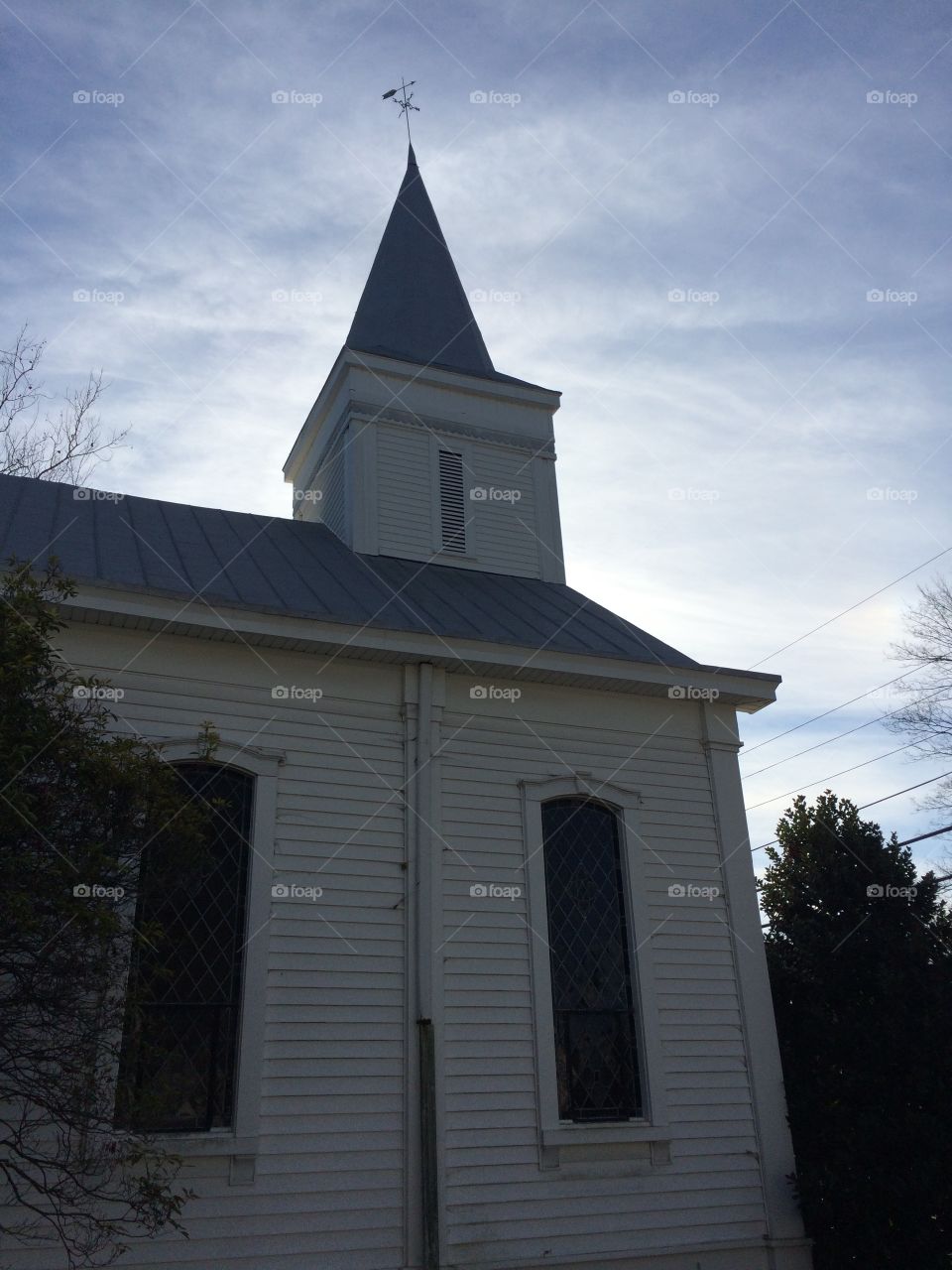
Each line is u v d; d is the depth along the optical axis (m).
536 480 17.86
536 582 16.89
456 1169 10.34
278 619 11.28
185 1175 9.41
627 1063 11.66
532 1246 10.32
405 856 11.37
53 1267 8.73
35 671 7.94
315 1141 9.92
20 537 12.05
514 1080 10.95
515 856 11.94
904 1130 11.19
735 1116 11.79
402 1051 10.59
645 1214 10.90
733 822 13.26
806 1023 12.42
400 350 19.22
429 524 16.64
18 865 7.29
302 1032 10.26
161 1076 9.66
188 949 10.19
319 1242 9.60
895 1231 11.01
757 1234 11.33
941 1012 11.74
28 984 7.43
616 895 12.46
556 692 12.95
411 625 12.34
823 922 12.84
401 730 11.91
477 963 11.27
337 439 17.39
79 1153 8.13
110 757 8.07
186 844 8.75
